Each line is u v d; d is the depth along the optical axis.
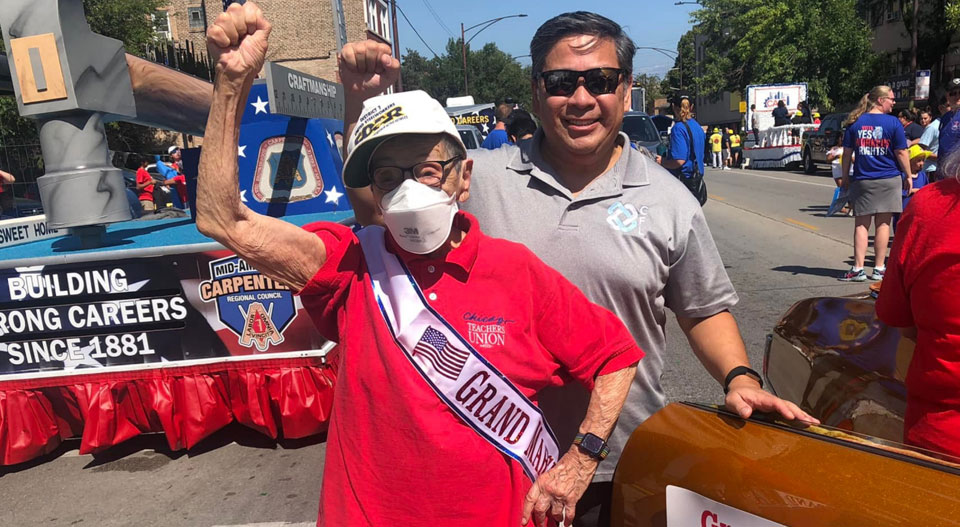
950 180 1.75
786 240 9.76
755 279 7.46
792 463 1.41
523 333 1.60
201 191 1.55
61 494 3.62
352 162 1.58
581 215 1.93
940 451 1.78
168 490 3.59
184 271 3.76
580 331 1.63
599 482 2.08
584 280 1.91
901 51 31.78
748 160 26.91
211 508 3.38
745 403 1.61
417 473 1.53
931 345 1.78
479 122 21.28
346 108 2.14
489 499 1.56
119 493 3.59
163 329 3.81
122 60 4.31
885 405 2.19
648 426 1.71
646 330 1.99
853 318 2.56
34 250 4.29
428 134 1.51
